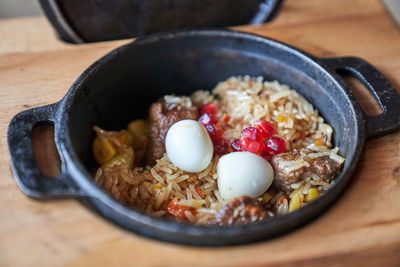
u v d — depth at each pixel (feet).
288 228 0.73
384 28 1.11
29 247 0.72
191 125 0.90
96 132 0.98
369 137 0.87
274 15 1.15
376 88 0.94
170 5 1.10
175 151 0.89
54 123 0.85
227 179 0.86
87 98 0.93
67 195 0.75
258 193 0.87
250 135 0.92
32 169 0.77
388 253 0.73
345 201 0.78
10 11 1.61
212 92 1.12
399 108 0.89
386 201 0.79
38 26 1.09
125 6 1.09
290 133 0.97
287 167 0.88
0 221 0.74
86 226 0.74
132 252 0.71
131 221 0.72
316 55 1.05
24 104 0.91
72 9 1.06
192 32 1.01
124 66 0.99
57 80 0.96
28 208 0.75
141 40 0.98
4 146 0.85
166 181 0.91
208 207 0.88
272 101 1.01
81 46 1.04
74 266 0.70
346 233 0.74
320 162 0.88
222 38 1.02
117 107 1.05
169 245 0.72
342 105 0.92
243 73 1.09
